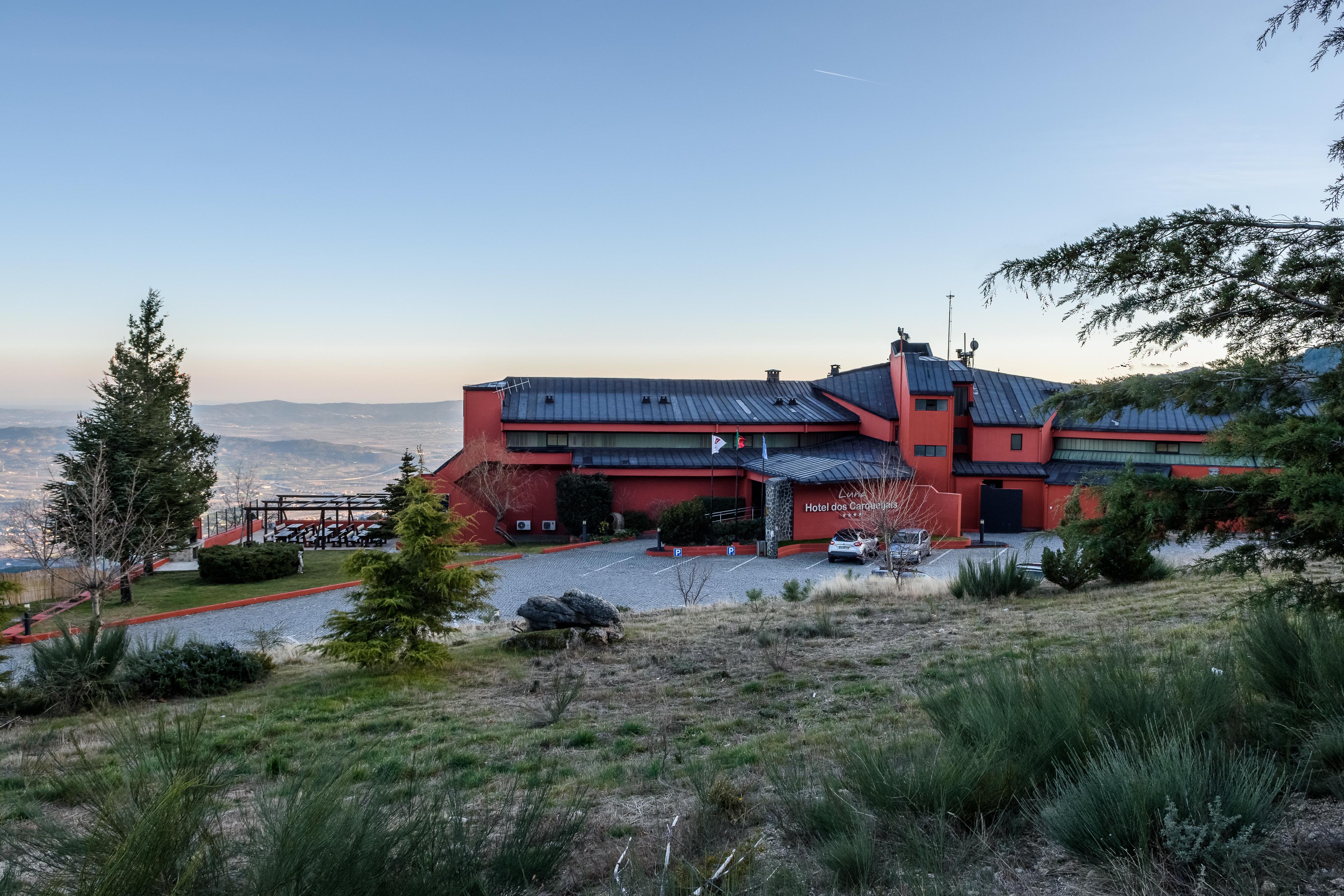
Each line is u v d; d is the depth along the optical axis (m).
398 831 3.75
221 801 3.77
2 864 3.18
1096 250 6.62
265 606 28.78
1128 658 7.26
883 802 5.27
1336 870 3.95
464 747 9.85
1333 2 6.12
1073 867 4.34
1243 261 6.34
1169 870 4.08
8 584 13.96
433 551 15.97
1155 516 6.71
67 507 30.28
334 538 49.62
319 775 4.01
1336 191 6.27
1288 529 6.47
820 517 41.53
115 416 34.19
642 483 48.41
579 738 9.80
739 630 17.66
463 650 17.75
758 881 4.43
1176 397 7.00
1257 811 4.28
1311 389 6.60
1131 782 4.43
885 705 10.13
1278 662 6.53
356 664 16.66
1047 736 5.74
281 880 3.14
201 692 14.66
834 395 55.12
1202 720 5.73
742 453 50.47
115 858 2.92
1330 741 5.17
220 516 51.59
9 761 9.15
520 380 54.00
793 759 7.32
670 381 55.94
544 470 49.09
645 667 14.75
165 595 30.48
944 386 47.06
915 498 43.09
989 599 20.06
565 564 36.25
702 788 6.35
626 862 4.98
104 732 4.28
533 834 4.82
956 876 4.31
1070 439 49.59
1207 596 16.80
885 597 22.25
